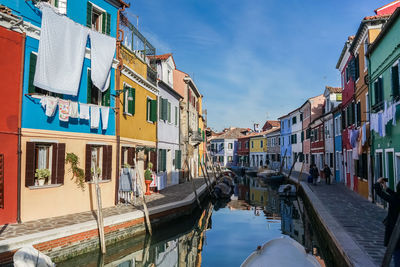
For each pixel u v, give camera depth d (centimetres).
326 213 1134
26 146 906
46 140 966
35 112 942
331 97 2642
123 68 1325
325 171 2275
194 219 1491
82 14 1106
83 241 835
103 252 862
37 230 796
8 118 877
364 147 1569
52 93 1019
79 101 1085
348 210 1204
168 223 1216
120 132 1309
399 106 1116
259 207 1916
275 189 2834
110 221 930
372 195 1397
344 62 2108
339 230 876
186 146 2598
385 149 1261
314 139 3203
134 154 1366
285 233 1266
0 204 852
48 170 966
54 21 962
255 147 5691
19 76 905
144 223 1066
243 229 1342
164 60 2108
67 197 1028
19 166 891
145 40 1645
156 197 1506
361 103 1652
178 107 2394
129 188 1269
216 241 1156
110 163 1206
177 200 1400
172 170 2189
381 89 1311
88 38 1118
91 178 1115
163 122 1959
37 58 920
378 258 645
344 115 2175
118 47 1270
